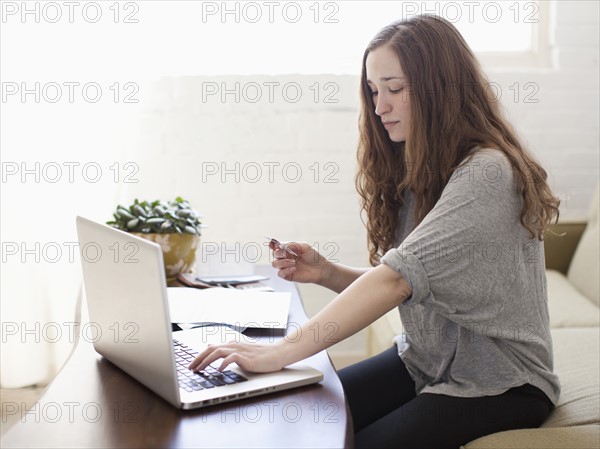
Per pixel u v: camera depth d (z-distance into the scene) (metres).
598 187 2.54
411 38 1.41
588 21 2.78
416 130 1.41
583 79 2.81
